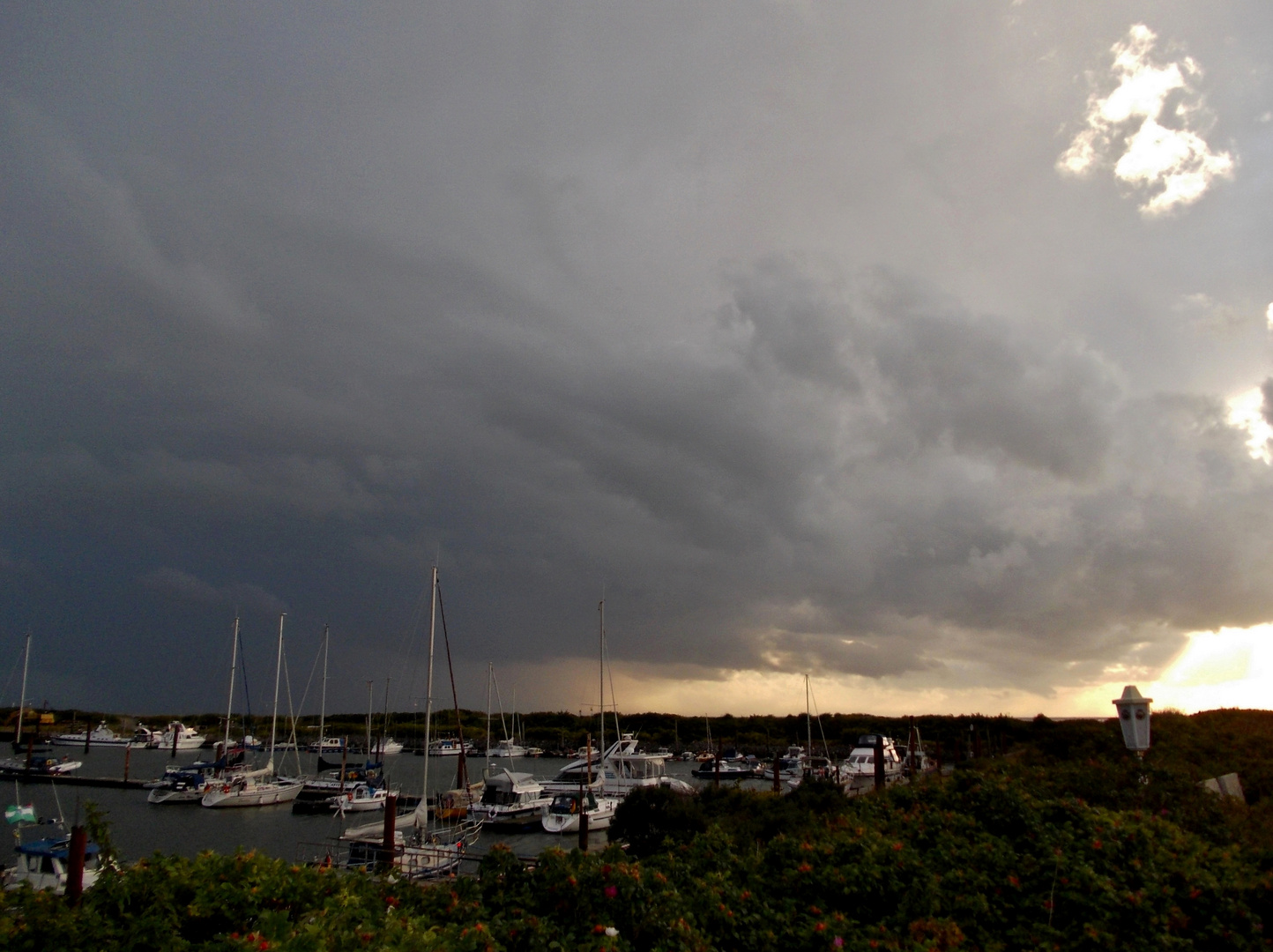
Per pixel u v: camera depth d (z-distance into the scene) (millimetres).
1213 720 29750
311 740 125750
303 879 9250
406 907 9539
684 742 126375
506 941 8508
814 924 9430
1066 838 11281
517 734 126812
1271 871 9930
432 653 51375
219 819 56188
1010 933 9344
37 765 79375
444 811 45812
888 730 105250
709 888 10422
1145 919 8914
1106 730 23906
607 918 9273
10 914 8383
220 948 7055
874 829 13344
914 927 9219
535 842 45000
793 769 76375
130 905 8633
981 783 14742
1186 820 13500
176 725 124562
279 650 78000
